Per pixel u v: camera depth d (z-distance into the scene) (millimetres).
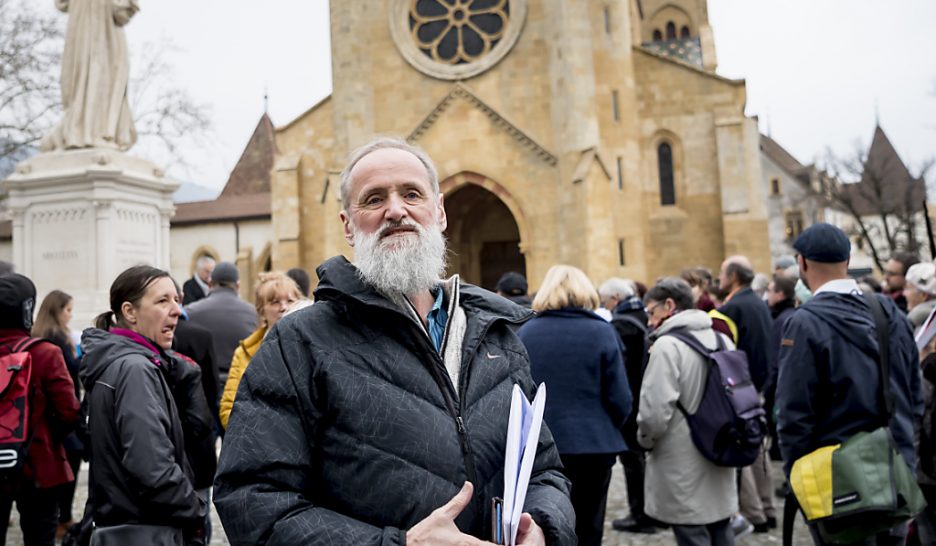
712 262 29438
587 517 6191
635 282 13953
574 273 6449
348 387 2639
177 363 4852
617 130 28453
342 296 2754
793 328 4934
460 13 29109
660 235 29812
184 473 4398
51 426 5766
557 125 27484
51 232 10195
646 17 56000
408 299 2992
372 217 2883
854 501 4516
